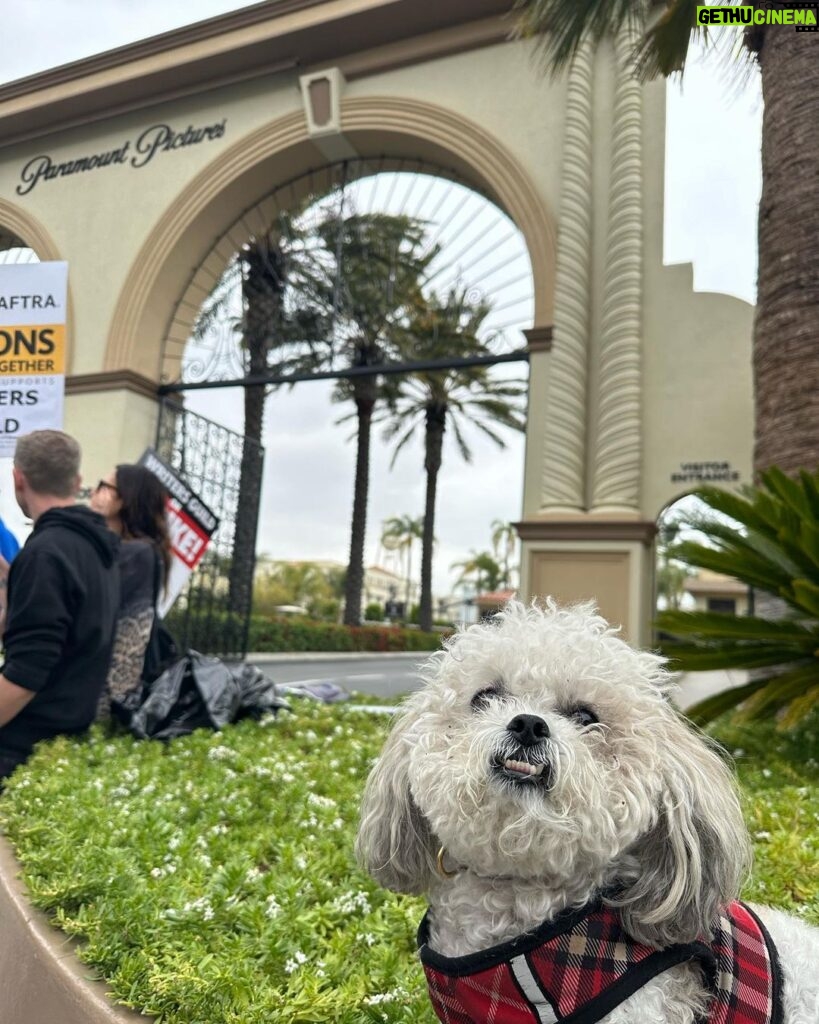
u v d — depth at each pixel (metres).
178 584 6.23
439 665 1.43
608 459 8.23
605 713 1.26
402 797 1.37
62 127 12.45
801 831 2.66
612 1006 1.14
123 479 4.55
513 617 1.46
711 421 8.19
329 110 10.43
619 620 7.81
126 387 10.98
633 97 8.82
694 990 1.19
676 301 8.49
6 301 5.75
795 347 5.09
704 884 1.20
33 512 3.88
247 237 12.02
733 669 4.56
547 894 1.21
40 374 5.68
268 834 2.63
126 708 4.09
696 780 1.22
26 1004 1.84
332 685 7.16
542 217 9.01
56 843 2.32
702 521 4.63
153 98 11.84
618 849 1.14
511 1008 1.18
